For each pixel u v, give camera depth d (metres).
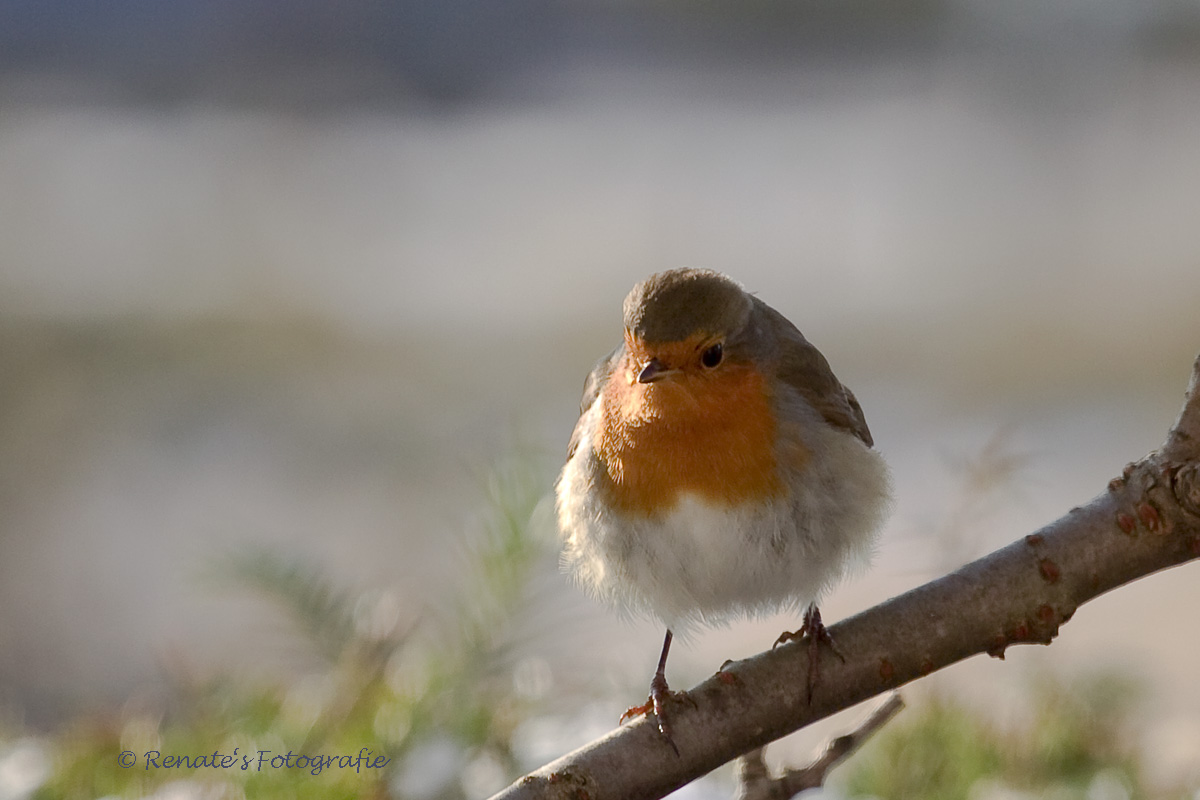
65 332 18.77
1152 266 20.84
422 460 15.08
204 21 32.16
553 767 4.32
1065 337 18.16
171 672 7.09
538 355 18.58
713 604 5.63
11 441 15.85
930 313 19.75
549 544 6.35
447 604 6.88
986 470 7.12
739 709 4.43
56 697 10.49
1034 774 6.31
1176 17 29.95
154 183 25.83
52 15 31.77
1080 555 4.42
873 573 10.85
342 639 6.46
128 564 13.02
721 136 28.95
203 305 20.28
